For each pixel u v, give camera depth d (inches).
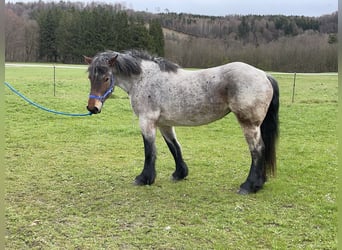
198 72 198.1
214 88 188.7
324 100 586.9
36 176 233.0
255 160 196.2
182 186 213.3
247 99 181.6
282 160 274.1
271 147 196.5
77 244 145.6
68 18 1898.4
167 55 1595.7
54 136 354.6
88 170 246.4
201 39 1598.2
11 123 412.8
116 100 557.6
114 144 324.5
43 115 453.7
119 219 169.0
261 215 171.6
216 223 163.9
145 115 201.2
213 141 345.4
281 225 161.8
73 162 266.4
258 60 1348.4
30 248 142.4
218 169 249.9
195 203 186.9
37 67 1279.5
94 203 187.8
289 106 529.0
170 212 175.8
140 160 272.2
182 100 193.3
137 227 160.6
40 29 1927.9
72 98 561.9
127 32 1817.2
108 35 1844.2
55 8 2025.1
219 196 196.4
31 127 394.6
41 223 164.6
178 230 156.9
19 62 1836.9
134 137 354.3
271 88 188.4
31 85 666.8
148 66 201.8
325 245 143.4
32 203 188.5
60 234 154.3
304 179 226.4
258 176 198.7
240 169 250.1
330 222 164.1
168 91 195.8
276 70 1325.0
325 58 1261.1
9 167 252.2
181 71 202.8
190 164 261.9
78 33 1881.2
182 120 198.7
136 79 201.0
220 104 190.4
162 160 272.2
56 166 255.8
